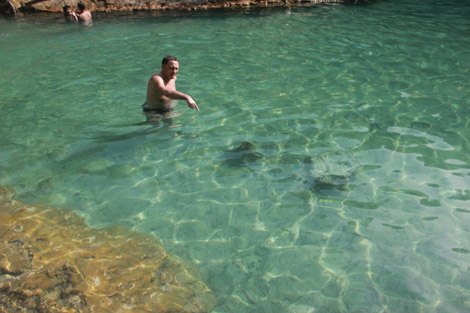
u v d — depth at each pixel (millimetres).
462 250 3238
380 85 7027
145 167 4492
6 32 11336
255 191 4043
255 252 3270
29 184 4176
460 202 3811
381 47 9398
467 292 2848
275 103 6254
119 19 13078
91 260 3189
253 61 8461
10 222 3590
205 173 4363
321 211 3727
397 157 4605
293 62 8375
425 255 3191
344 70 7852
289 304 2775
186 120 5652
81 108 6156
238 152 4762
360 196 3926
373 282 2949
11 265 3105
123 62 8531
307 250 3270
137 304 2795
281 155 4680
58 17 13445
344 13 13422
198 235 3477
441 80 7234
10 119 5758
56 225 3588
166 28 11672
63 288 2914
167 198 3967
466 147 4820
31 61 8695
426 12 13461
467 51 9000
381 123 5500
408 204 3797
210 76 7539
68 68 8203
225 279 3016
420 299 2799
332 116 5742
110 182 4223
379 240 3359
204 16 13305
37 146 4957
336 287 2912
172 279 3016
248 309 2748
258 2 14500
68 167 4492
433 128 5336
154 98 5707
